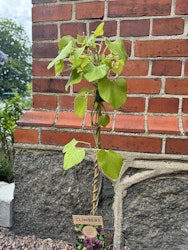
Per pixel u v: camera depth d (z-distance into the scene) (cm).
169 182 89
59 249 95
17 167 98
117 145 89
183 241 91
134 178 90
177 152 86
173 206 90
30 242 98
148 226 92
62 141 92
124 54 58
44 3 91
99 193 92
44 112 96
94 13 88
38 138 94
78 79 56
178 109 88
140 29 86
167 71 87
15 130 96
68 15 90
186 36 84
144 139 87
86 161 92
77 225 72
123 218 93
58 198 97
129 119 89
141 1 85
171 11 84
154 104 89
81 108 65
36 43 94
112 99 55
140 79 89
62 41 63
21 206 100
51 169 95
